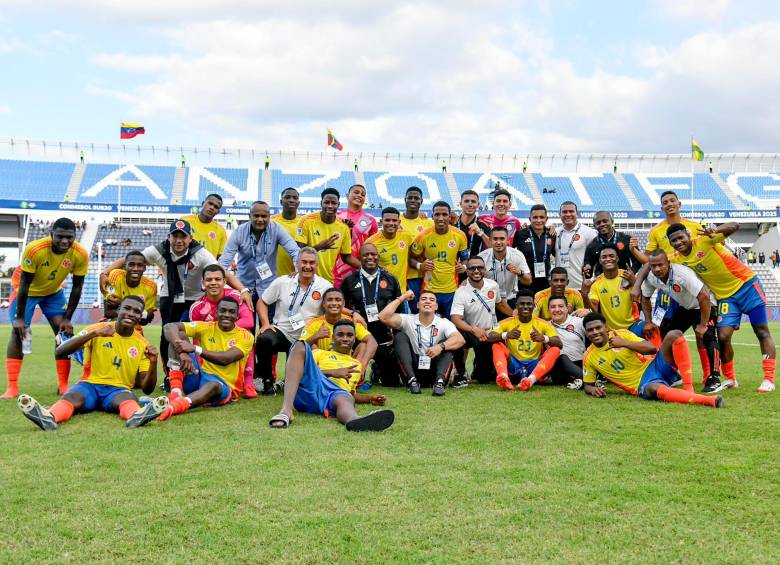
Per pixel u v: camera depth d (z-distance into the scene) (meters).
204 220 8.28
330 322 6.57
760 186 44.53
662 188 44.72
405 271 8.45
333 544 2.78
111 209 34.84
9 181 39.03
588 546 2.77
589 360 6.76
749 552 2.71
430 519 3.05
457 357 7.53
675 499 3.34
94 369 5.72
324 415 5.50
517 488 3.51
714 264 6.89
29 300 7.12
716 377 6.99
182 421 5.32
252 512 3.14
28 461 4.03
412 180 45.25
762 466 3.92
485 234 9.09
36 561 2.61
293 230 8.14
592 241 8.41
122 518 3.05
